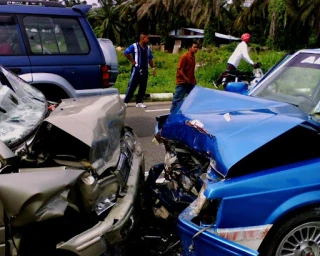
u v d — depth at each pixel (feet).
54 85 21.02
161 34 144.56
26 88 13.96
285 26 110.01
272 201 9.54
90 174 9.41
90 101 12.97
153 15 140.46
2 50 20.16
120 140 12.38
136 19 144.15
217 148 10.23
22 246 8.67
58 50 21.52
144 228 11.71
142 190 12.46
